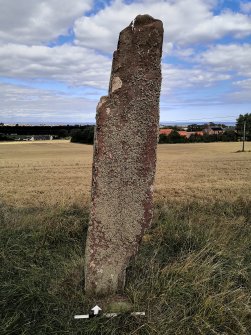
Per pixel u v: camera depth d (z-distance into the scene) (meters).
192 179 19.20
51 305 3.60
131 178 3.86
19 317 3.41
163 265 4.57
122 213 3.87
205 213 8.16
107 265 3.88
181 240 5.42
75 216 6.79
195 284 3.88
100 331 3.27
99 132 3.82
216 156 45.84
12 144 78.31
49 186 16.42
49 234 5.78
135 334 3.24
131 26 3.74
